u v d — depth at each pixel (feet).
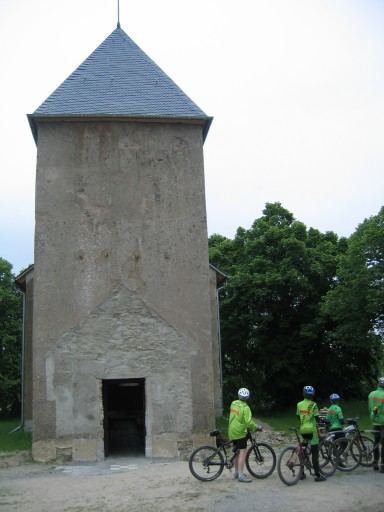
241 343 94.43
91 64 54.34
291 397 93.81
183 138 49.98
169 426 43.93
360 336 74.54
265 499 28.09
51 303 44.93
